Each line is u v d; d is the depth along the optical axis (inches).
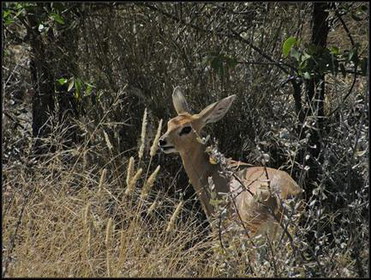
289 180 410.3
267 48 509.4
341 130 422.3
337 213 396.5
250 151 498.0
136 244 372.5
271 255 354.6
